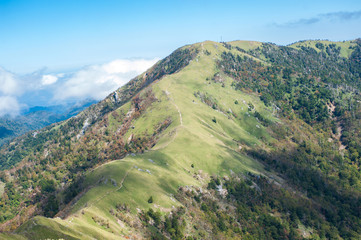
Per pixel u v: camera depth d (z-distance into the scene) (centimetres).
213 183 16500
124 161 14775
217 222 13212
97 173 13512
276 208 16800
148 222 10388
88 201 10200
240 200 16238
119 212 10025
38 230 6581
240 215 14962
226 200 15800
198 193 14712
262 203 16788
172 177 14512
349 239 16812
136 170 13762
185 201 13212
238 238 12875
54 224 7050
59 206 13400
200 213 12975
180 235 10675
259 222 15162
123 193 11288
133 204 10912
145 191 12075
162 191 12875
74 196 13212
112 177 12406
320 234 16262
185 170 16762
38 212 17138
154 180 13562
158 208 11506
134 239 8906
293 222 16125
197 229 11825
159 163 16025
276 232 14925
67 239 6706
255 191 17338
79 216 8462
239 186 17075
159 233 10150
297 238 15138
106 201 10238
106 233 8025
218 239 11944
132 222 9812
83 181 13850
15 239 6097
